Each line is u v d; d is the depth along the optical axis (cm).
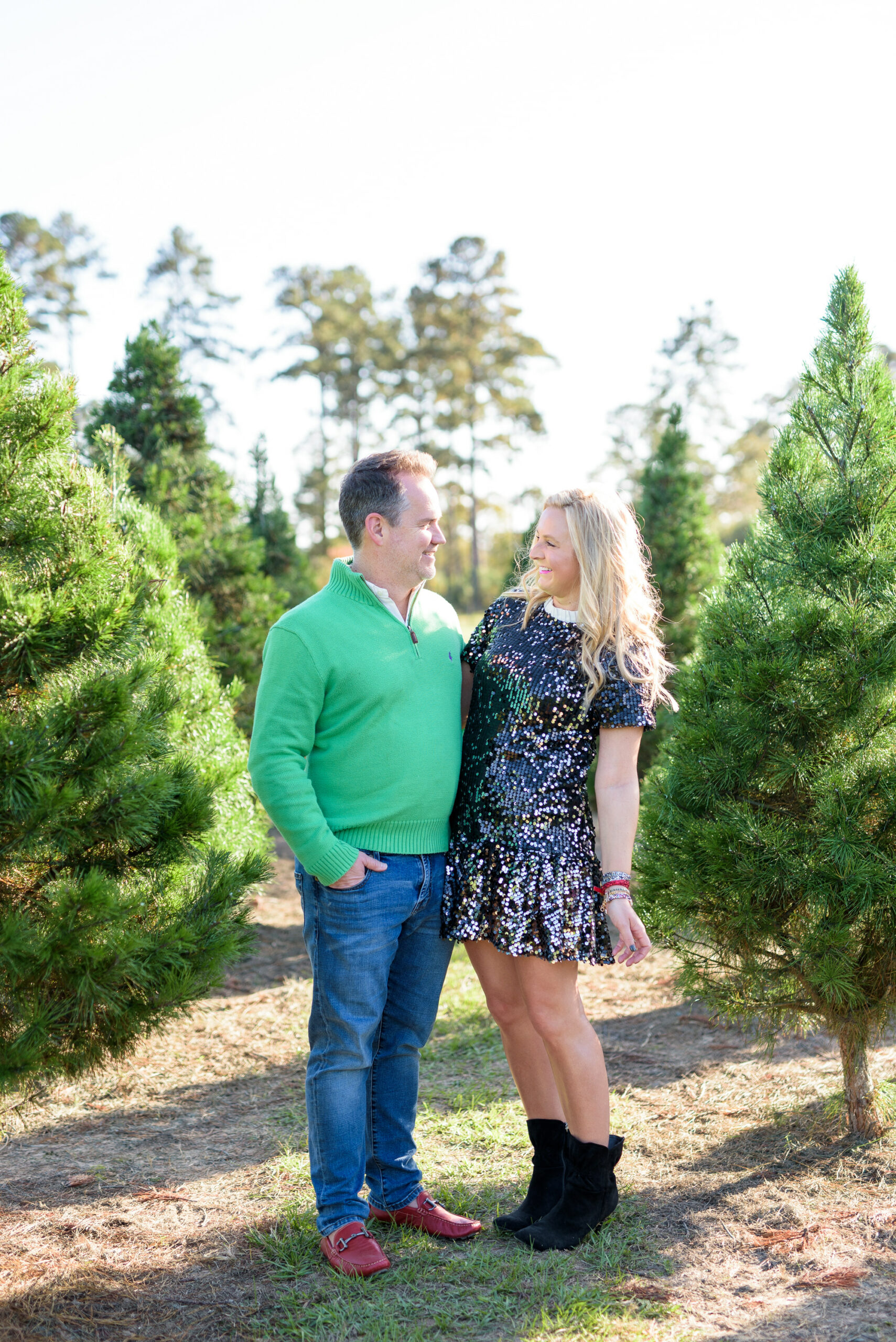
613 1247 258
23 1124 344
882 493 317
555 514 264
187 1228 276
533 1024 265
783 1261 250
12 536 232
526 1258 254
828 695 300
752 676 300
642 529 731
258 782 245
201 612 629
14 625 219
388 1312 232
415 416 4053
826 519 318
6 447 238
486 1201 289
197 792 252
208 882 258
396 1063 275
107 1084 393
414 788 256
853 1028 313
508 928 252
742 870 291
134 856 246
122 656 244
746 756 305
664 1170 305
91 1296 242
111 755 224
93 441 524
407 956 269
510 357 3975
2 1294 241
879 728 299
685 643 702
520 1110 356
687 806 317
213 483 712
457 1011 484
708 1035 436
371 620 259
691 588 711
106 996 219
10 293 252
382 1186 276
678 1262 251
